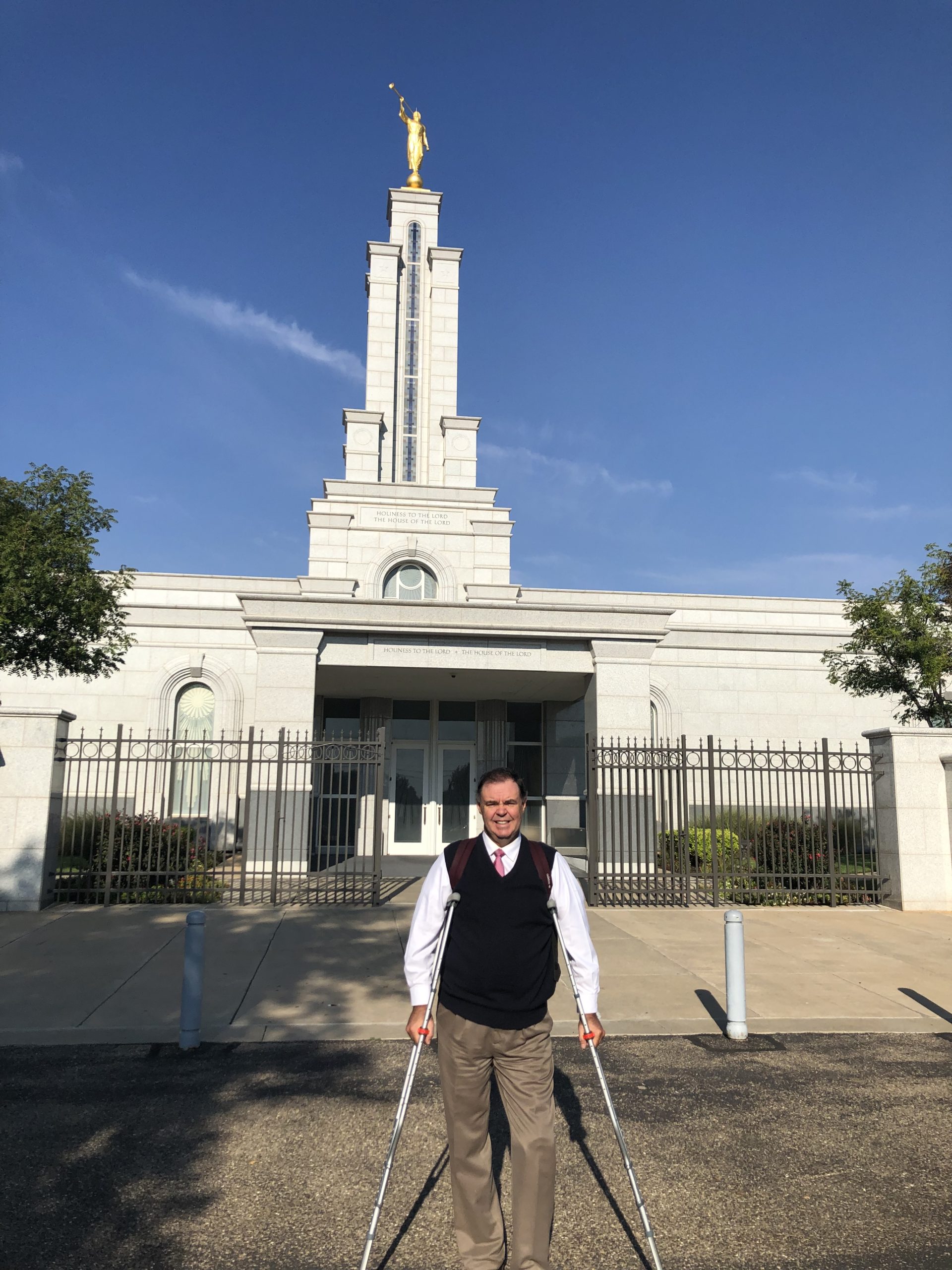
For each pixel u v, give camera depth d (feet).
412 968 11.78
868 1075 20.10
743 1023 22.98
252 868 51.06
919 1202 13.89
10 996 25.95
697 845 53.67
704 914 42.14
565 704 74.18
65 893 42.86
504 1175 14.44
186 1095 18.39
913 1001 26.58
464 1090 11.45
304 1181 14.39
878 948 34.22
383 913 40.11
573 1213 13.46
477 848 12.03
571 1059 21.12
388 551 79.10
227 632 76.07
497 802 11.94
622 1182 14.49
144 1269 11.79
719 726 79.10
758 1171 14.94
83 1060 20.75
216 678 75.31
